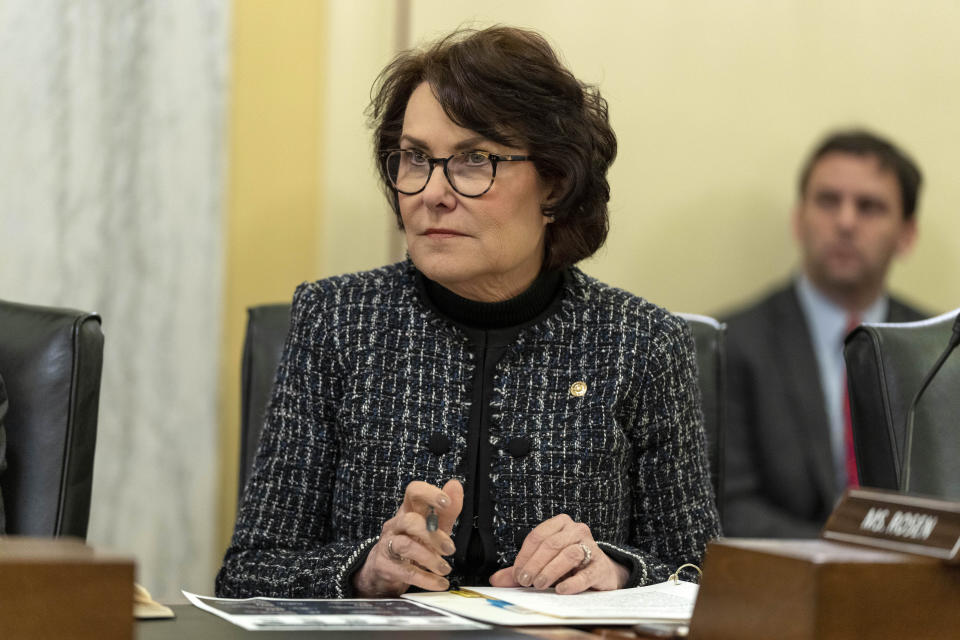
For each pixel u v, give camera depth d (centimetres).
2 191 852
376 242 951
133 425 877
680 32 1096
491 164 500
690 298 1105
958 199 1165
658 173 1095
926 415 505
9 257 852
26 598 291
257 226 923
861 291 1020
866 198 1020
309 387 534
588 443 522
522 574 456
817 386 973
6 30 852
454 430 523
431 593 450
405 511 460
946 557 307
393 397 526
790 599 310
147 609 367
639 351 536
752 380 977
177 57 886
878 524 330
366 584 464
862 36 1144
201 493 891
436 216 500
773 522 936
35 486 492
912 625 307
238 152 916
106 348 871
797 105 1130
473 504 516
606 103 555
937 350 518
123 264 876
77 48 864
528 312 537
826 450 958
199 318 891
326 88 941
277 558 502
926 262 1162
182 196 888
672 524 538
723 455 612
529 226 512
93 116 867
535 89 502
